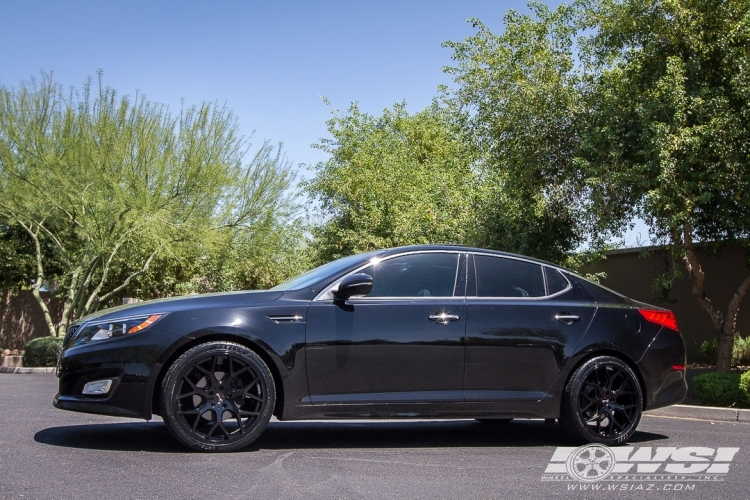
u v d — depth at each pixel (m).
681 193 10.39
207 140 20.16
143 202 18.84
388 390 5.61
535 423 7.43
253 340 5.38
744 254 12.62
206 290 23.20
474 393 5.77
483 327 5.83
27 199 18.94
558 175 12.98
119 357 5.23
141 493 4.11
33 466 4.70
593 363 6.01
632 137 11.39
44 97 19.48
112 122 19.19
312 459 5.16
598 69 12.80
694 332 14.28
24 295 23.69
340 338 5.55
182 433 5.21
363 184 22.17
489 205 14.64
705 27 10.98
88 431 6.09
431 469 4.95
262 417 5.34
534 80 12.95
